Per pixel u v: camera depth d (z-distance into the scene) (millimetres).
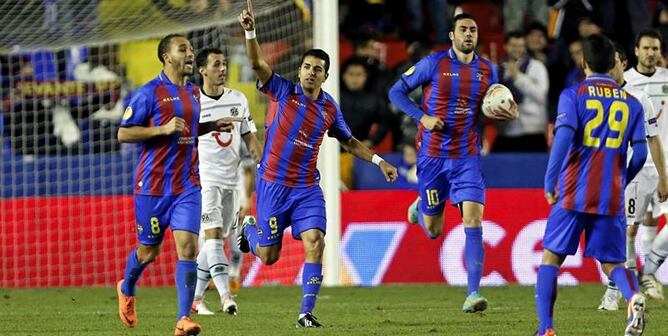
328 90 48500
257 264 49906
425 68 34969
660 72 39219
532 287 46875
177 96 26844
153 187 26766
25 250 50188
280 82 30141
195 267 26578
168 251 50344
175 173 26766
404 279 49656
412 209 37781
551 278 24141
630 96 24016
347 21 61344
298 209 30094
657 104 39031
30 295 44781
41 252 50188
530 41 55031
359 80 54875
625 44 58719
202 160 35938
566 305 37625
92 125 55281
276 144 30125
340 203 49969
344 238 49844
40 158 51219
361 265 49688
